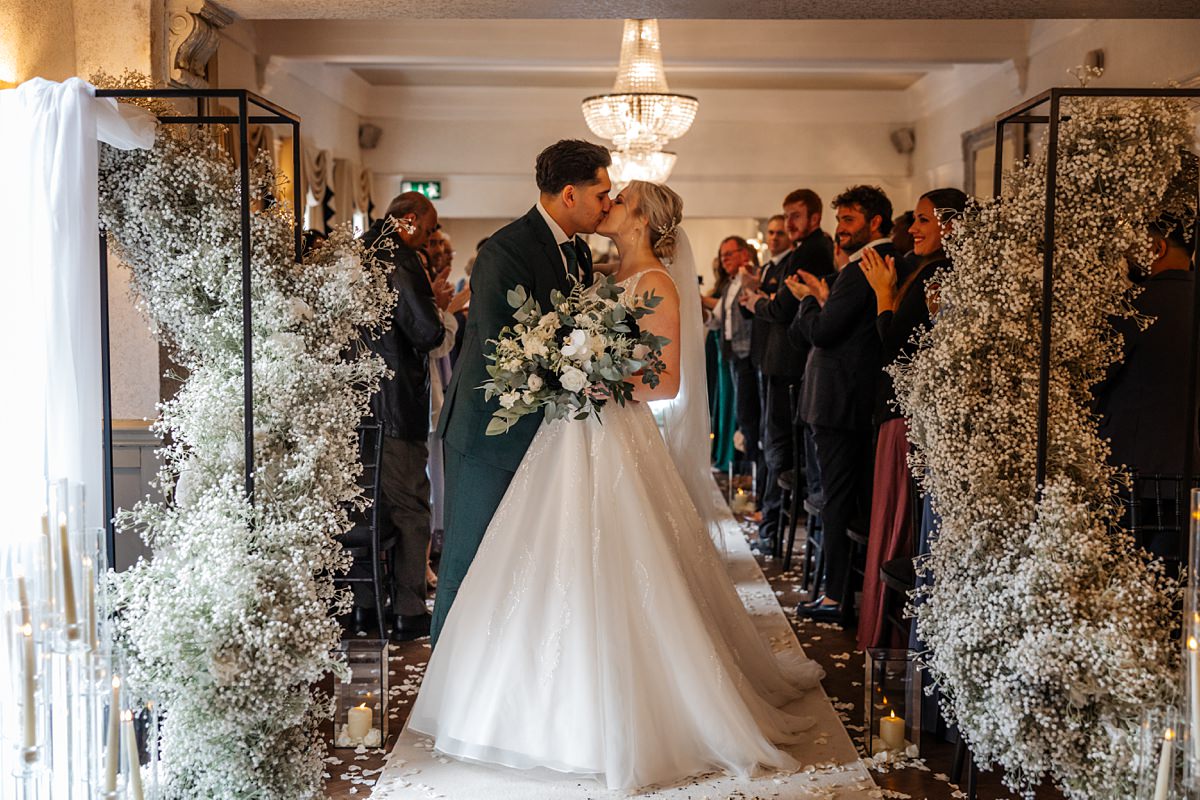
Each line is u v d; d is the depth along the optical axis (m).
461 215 12.09
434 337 4.91
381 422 4.65
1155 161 3.12
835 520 5.12
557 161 3.78
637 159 8.12
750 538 7.00
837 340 4.97
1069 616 2.90
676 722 3.45
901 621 4.30
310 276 3.20
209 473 3.13
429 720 3.67
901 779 3.44
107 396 3.25
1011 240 3.24
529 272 3.77
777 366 6.42
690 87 11.83
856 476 5.08
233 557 2.91
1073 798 2.90
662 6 4.11
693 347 4.47
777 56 8.74
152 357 3.94
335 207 10.67
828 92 11.97
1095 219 3.17
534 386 3.38
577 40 8.73
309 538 3.05
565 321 3.46
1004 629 3.01
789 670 4.26
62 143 2.88
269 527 3.00
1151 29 6.37
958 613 3.11
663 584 3.46
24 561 2.91
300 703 2.95
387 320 4.83
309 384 3.18
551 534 3.48
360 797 3.33
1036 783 2.96
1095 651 2.82
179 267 3.13
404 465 4.94
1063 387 3.24
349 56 8.57
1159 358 3.48
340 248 3.32
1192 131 3.14
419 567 5.00
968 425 3.30
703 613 3.74
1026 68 8.57
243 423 3.14
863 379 4.95
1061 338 3.20
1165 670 2.74
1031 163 3.33
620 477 3.49
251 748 2.90
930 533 3.75
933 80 11.06
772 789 3.35
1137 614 2.86
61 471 2.94
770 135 12.08
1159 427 3.48
